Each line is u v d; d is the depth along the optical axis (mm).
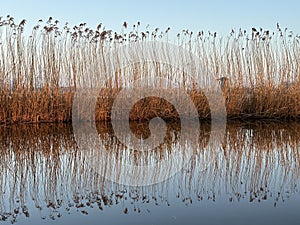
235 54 11391
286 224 3160
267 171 5090
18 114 10234
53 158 6152
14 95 10156
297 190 4172
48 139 8086
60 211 3613
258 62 11430
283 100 11438
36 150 6832
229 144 7316
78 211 3598
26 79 10266
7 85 10109
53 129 9602
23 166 5586
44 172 5223
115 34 11023
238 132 9016
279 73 11406
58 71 10617
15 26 10031
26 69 10234
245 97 11609
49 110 10641
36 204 3844
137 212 3531
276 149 6660
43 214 3535
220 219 3303
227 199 3887
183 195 4070
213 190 4230
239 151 6559
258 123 10859
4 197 4082
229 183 4531
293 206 3621
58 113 10625
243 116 11531
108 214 3500
